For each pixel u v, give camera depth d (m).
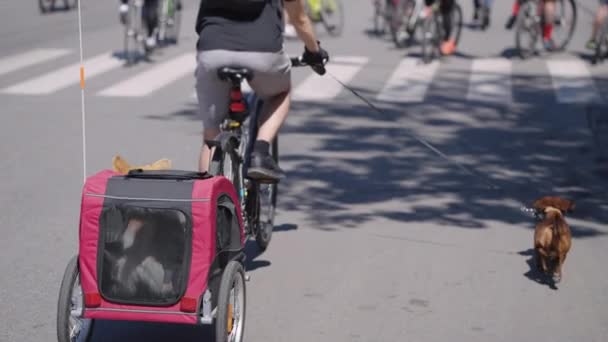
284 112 6.55
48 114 12.89
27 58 17.55
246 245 7.56
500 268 7.11
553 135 12.02
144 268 4.84
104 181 4.92
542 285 6.74
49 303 6.21
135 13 18.88
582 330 5.90
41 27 22.06
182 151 10.80
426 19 17.30
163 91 14.66
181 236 4.82
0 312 6.02
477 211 8.72
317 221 8.30
